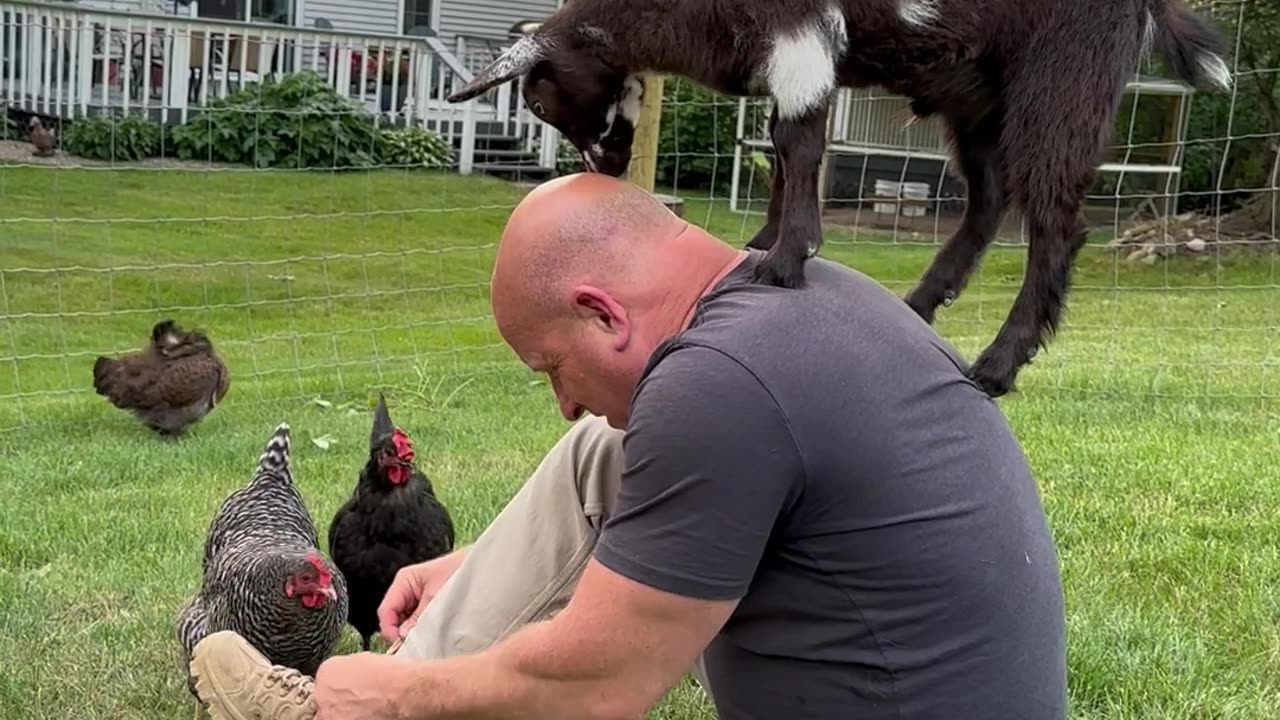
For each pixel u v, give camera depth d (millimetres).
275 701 2572
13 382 8148
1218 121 13945
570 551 2580
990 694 2004
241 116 15164
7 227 11719
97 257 11094
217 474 6293
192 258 11375
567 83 2137
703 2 1992
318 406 7629
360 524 4305
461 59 20188
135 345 9055
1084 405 7105
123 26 15281
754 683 2119
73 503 5715
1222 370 8094
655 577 1888
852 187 14445
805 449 1902
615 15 2080
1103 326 9875
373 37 16797
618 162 2238
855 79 2086
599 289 2078
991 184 2395
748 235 10141
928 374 2029
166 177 14328
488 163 17078
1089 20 2033
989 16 2018
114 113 15156
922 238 12367
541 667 1970
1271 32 12445
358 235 12711
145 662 4117
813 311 1978
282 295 10555
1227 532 4883
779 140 1971
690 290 2100
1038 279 2090
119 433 7176
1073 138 2029
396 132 16094
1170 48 2215
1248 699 3586
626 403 2156
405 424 7094
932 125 2637
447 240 12758
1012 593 2025
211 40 15305
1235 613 4141
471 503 5555
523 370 8438
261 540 4066
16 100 15094
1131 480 5523
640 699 1957
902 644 1991
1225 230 13172
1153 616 4098
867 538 1957
